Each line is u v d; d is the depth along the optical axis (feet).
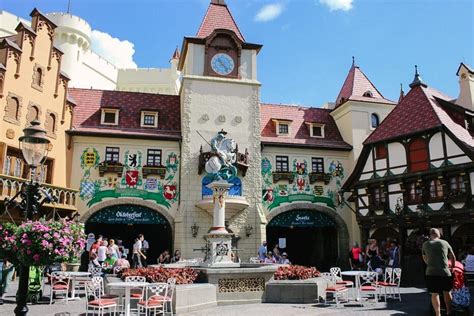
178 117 97.19
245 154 91.30
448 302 31.63
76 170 85.81
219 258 49.80
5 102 71.67
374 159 90.48
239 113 94.38
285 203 94.63
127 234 111.14
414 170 82.28
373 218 88.22
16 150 72.90
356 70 112.16
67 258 27.86
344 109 104.68
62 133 84.07
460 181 75.41
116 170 86.22
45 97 80.12
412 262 67.92
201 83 93.97
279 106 107.65
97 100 95.66
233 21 102.94
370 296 49.29
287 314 36.58
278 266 49.03
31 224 27.07
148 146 90.48
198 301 39.52
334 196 97.86
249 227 88.43
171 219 87.45
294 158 98.12
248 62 98.48
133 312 37.45
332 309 39.55
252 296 43.73
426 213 78.33
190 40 96.02
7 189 66.18
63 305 43.80
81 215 83.71
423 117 83.15
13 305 42.83
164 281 41.01
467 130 84.99
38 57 79.20
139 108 96.78
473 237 73.56
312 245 114.32
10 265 45.29
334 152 100.63
